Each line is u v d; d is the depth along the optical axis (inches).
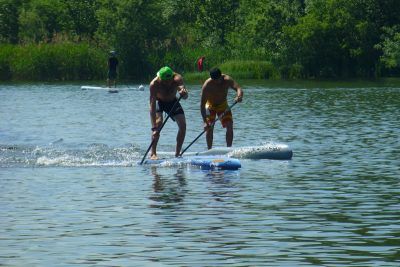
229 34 3927.2
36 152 1043.9
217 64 3713.1
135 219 619.5
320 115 1596.9
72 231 580.4
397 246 525.0
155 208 661.9
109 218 624.4
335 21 3666.3
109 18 3868.1
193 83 3235.7
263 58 3732.8
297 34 3595.0
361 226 586.9
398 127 1327.5
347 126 1359.5
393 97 2162.9
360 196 708.0
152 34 3905.0
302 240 545.6
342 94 2325.3
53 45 3693.4
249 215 629.9
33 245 539.8
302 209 652.7
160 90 978.1
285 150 967.6
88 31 4168.3
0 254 517.0
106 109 1870.1
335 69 3745.1
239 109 1779.0
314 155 992.9
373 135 1211.9
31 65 3609.7
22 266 488.1
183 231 576.4
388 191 731.4
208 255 508.4
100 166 920.9
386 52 3479.3
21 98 2322.8
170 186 772.6
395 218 613.3
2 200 707.4
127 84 3262.8
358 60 3720.5
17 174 863.1
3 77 3649.1
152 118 966.4
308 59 3666.3
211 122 1051.3
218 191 740.7
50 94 2522.1
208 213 639.1
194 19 4124.0
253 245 533.0
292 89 2645.2
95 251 521.7
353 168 877.8
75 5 4153.5
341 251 514.6
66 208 666.8
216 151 985.5
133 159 973.8
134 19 3858.3
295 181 794.2
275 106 1860.2
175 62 3757.4
